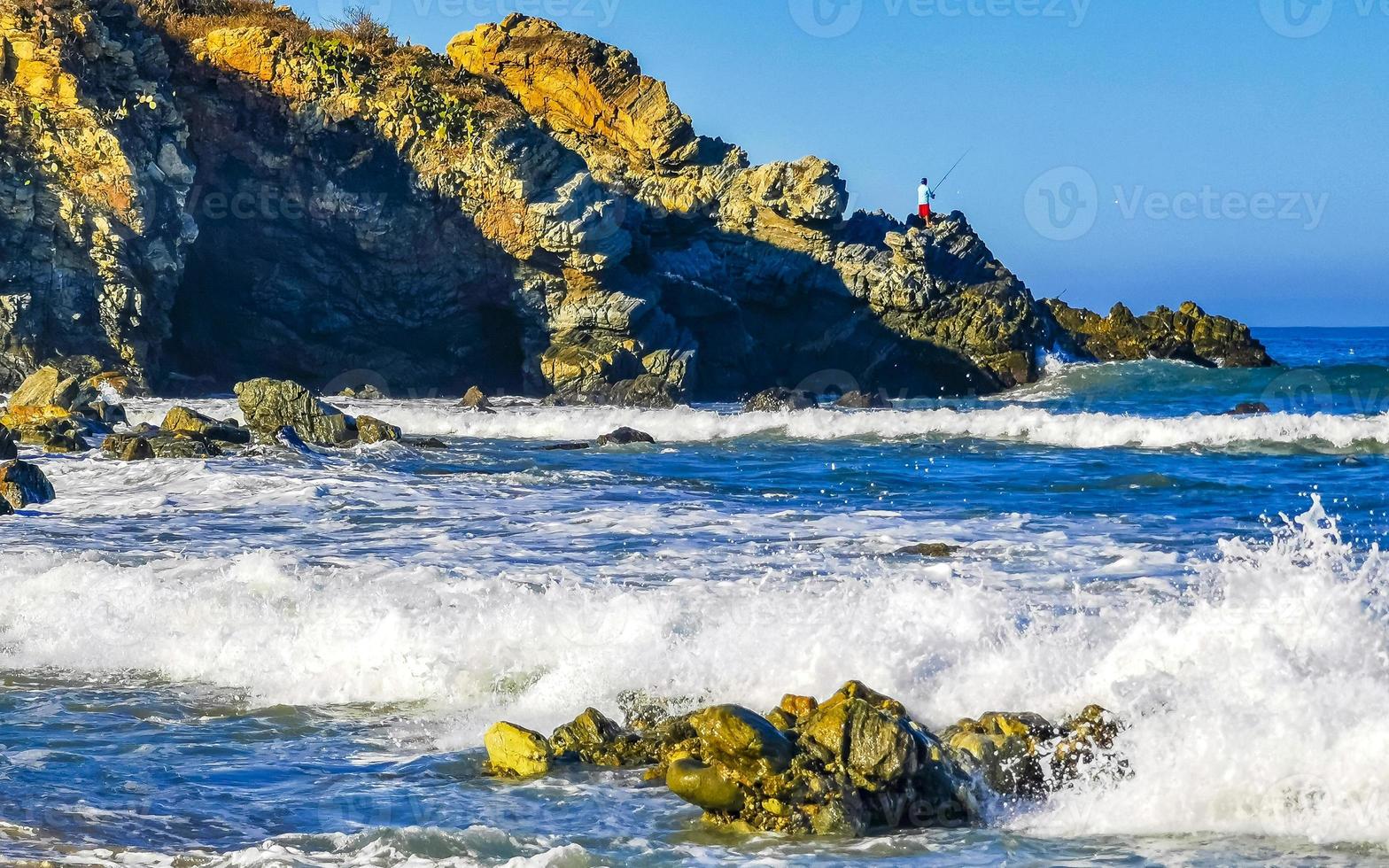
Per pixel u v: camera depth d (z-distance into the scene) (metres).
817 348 89.75
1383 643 12.84
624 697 13.37
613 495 30.52
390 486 31.95
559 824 10.48
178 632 16.17
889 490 31.70
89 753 12.31
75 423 43.75
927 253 91.12
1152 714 11.45
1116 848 9.76
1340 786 10.22
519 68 96.69
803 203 89.50
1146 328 95.44
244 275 78.44
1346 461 38.53
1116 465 38.09
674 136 93.69
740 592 17.34
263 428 43.25
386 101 78.19
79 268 69.81
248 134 77.19
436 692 14.12
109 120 69.69
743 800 10.38
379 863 9.45
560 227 77.44
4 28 68.50
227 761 12.12
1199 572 18.80
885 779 10.38
